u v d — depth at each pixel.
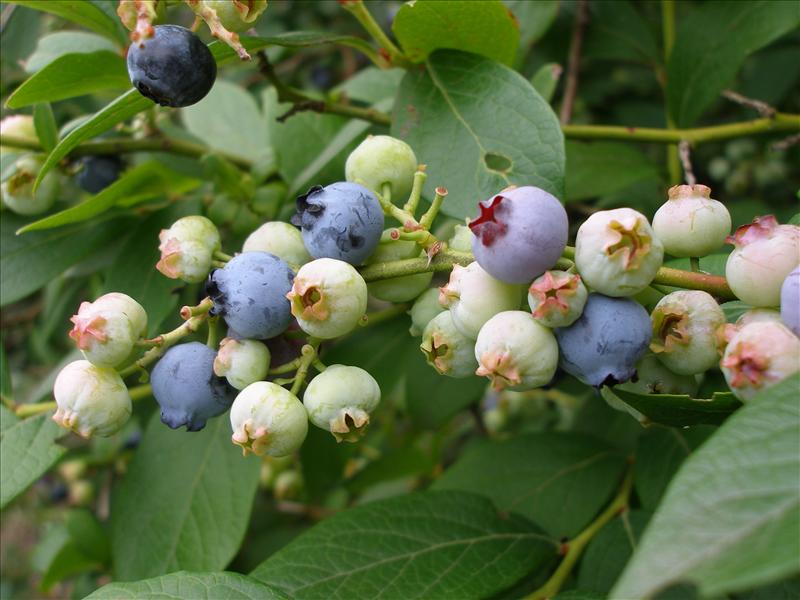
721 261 0.18
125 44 0.23
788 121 0.25
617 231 0.12
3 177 0.22
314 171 0.23
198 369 0.15
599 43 0.31
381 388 0.26
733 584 0.08
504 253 0.13
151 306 0.22
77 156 0.24
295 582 0.18
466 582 0.18
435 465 0.35
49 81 0.20
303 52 0.42
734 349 0.12
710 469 0.09
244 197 0.25
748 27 0.25
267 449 0.14
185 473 0.21
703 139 0.25
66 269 0.24
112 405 0.15
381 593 0.17
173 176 0.25
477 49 0.21
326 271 0.14
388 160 0.16
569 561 0.19
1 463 0.20
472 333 0.14
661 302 0.14
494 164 0.19
